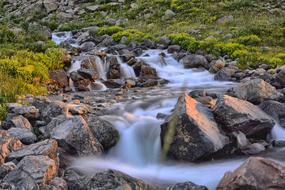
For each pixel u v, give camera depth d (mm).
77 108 11586
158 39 23359
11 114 10906
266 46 20938
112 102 13383
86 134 9625
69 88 15977
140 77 18109
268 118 10555
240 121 10125
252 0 29406
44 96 13836
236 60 19125
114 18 31656
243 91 12211
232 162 9383
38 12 35875
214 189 8195
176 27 26484
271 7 28000
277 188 7312
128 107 12500
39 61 16812
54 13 35344
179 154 9594
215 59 19578
